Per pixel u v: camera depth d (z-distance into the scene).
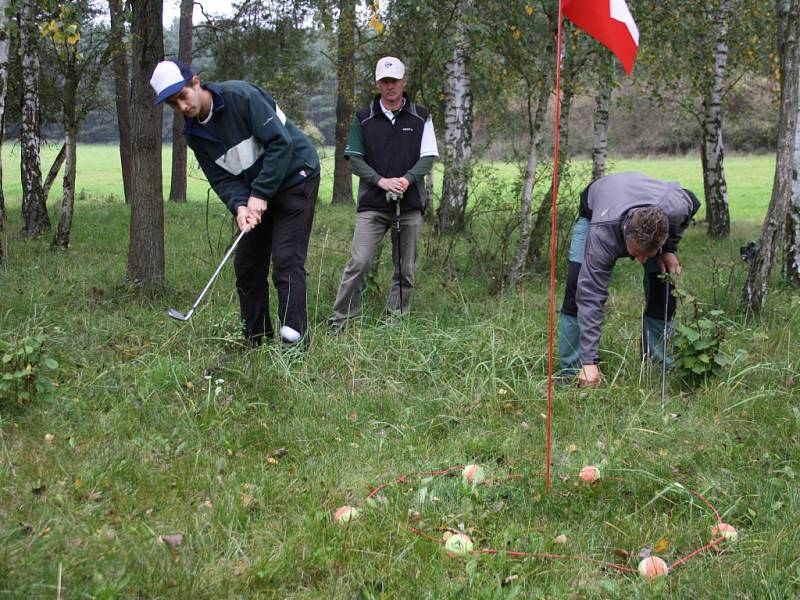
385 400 4.50
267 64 18.28
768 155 36.69
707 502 3.35
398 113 5.92
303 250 5.16
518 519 3.24
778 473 3.70
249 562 2.88
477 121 16.20
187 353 4.97
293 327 5.10
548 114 14.25
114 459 3.55
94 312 6.00
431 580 2.78
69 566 2.72
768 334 5.69
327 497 3.39
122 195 22.70
